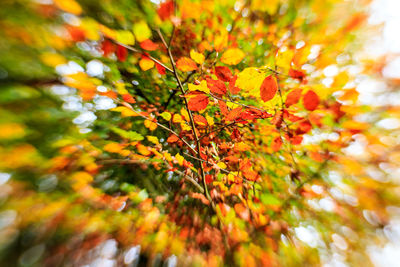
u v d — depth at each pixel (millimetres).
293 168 756
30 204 417
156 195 681
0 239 389
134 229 522
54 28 401
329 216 688
